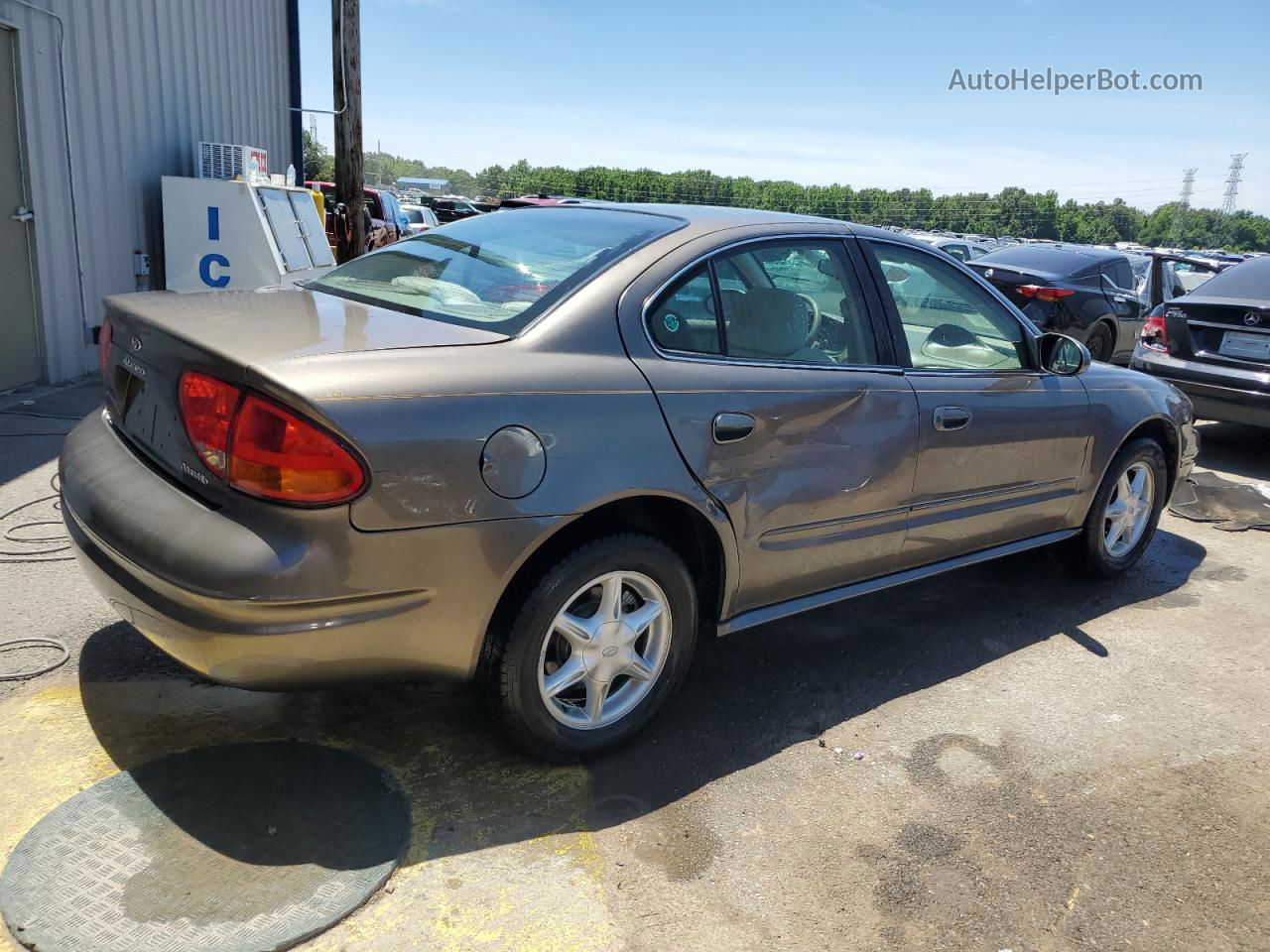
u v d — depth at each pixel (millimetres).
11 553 4098
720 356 3051
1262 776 3180
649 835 2650
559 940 2248
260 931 2158
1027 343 4152
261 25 12586
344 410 2266
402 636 2445
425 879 2398
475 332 2713
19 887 2225
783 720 3318
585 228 3285
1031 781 3061
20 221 6938
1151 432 4910
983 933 2398
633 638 2939
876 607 4363
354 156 12758
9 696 3027
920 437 3533
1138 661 3975
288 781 2707
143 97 8797
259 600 2234
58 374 7430
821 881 2531
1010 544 4223
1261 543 5648
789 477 3148
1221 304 7211
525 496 2527
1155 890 2600
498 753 2957
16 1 6695
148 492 2494
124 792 2598
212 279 9016
